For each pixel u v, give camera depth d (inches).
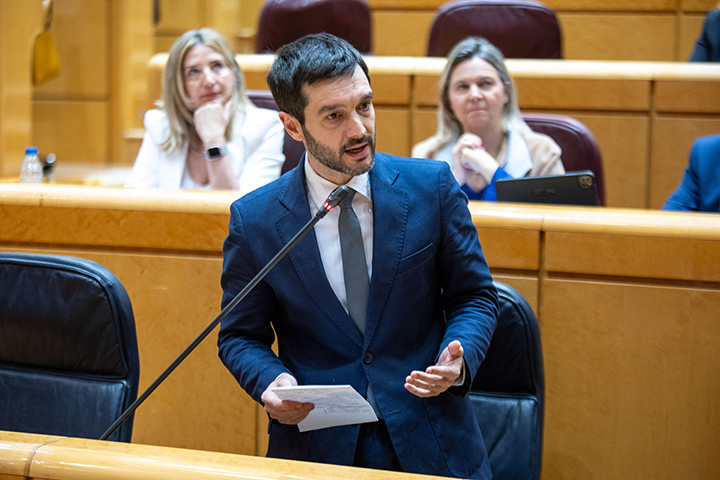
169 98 234.2
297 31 299.3
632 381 155.7
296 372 117.6
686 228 149.9
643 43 400.8
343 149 108.1
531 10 301.6
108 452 89.4
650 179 290.8
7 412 134.7
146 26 502.0
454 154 227.6
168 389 173.8
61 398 133.2
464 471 113.5
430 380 101.0
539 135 232.1
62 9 470.9
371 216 116.3
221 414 172.1
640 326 154.3
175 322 172.6
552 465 161.3
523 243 158.7
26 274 135.9
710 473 152.9
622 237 153.3
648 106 287.1
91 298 132.0
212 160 223.9
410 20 415.5
